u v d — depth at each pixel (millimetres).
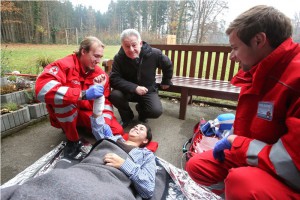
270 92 1065
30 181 1104
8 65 4266
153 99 2840
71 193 1034
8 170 1960
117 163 1429
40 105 2951
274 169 953
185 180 1648
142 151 1708
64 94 1895
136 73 2828
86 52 2100
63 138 2553
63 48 11016
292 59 998
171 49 3955
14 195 1021
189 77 3791
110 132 1987
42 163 1870
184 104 3127
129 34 2562
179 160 2209
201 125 2494
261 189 962
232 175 1090
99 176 1279
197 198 1497
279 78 1038
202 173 1518
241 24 1025
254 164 1057
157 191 1561
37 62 4258
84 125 2459
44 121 2984
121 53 2768
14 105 2750
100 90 1936
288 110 977
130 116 3014
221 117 2361
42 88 1916
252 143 1093
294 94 950
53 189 1049
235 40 1080
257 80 1084
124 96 2807
